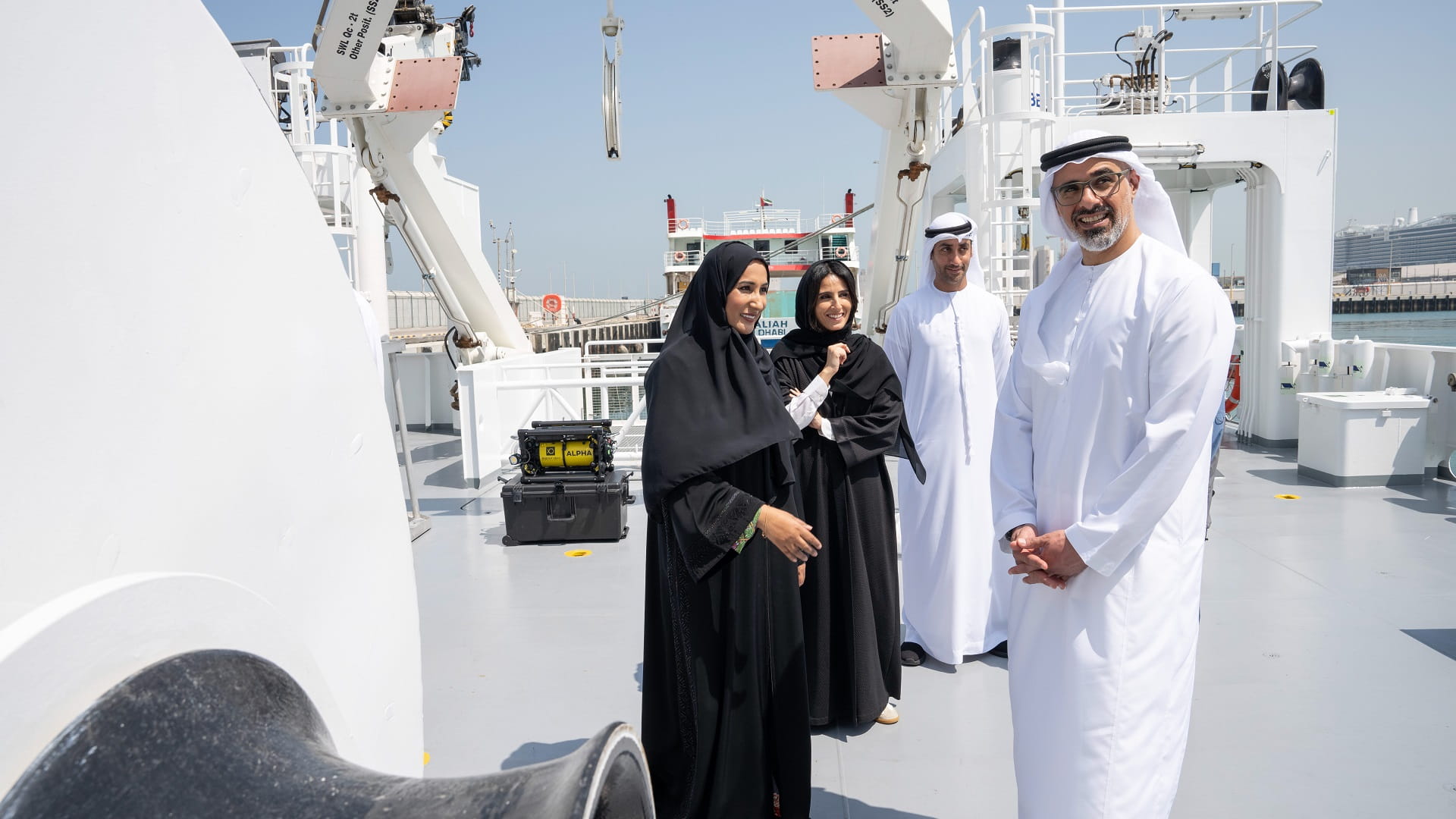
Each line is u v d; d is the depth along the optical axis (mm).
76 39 775
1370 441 6559
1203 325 1852
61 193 762
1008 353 3762
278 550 1073
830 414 3123
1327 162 7797
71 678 693
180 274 899
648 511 2465
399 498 1411
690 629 2303
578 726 3188
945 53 5312
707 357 2289
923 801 2668
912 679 3568
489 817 729
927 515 3619
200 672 816
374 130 6387
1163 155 7770
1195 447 1850
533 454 5703
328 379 1188
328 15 5602
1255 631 3893
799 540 2152
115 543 812
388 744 1351
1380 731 2992
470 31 11156
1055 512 2039
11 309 719
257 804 768
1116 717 1888
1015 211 7645
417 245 7254
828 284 3045
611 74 6223
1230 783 2693
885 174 6422
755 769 2283
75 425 775
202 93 935
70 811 668
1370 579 4551
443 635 4109
